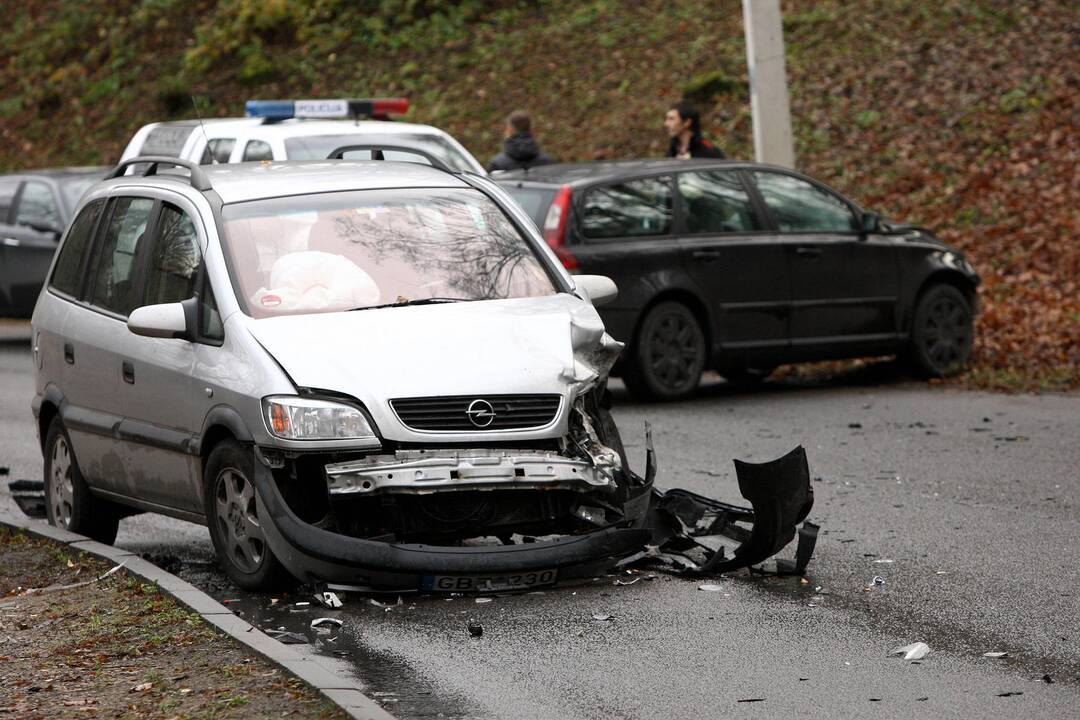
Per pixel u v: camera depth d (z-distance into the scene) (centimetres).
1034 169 4325
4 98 7131
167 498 1712
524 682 1237
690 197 2989
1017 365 3225
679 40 5694
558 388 1513
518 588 1497
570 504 1558
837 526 1838
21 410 3203
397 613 1470
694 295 2961
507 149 3828
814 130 4844
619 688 1215
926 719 1120
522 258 1736
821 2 5619
